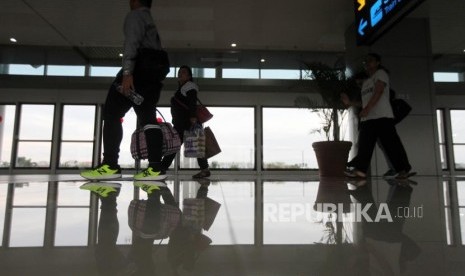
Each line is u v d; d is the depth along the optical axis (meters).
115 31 7.45
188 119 3.10
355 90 4.39
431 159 5.01
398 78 5.14
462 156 9.84
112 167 2.41
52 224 0.79
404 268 0.46
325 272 0.44
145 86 2.29
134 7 2.30
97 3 6.18
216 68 9.27
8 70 9.16
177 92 3.13
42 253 0.53
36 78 9.14
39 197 1.37
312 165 9.60
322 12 6.13
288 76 9.18
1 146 9.29
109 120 2.38
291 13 6.21
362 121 3.32
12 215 0.92
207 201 1.27
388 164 4.54
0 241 0.62
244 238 0.64
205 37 7.50
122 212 0.97
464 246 0.58
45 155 9.37
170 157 2.91
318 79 4.49
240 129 9.63
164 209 1.04
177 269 0.45
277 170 9.53
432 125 5.08
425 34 5.23
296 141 9.63
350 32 6.43
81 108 9.55
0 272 0.44
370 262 0.49
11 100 9.39
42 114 9.48
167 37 7.54
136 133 2.60
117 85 2.28
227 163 9.50
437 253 0.54
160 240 0.62
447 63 9.28
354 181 2.88
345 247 0.58
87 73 9.43
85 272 0.44
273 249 0.56
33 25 7.21
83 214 0.93
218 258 0.51
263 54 8.86
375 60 3.28
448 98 9.96
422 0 3.72
